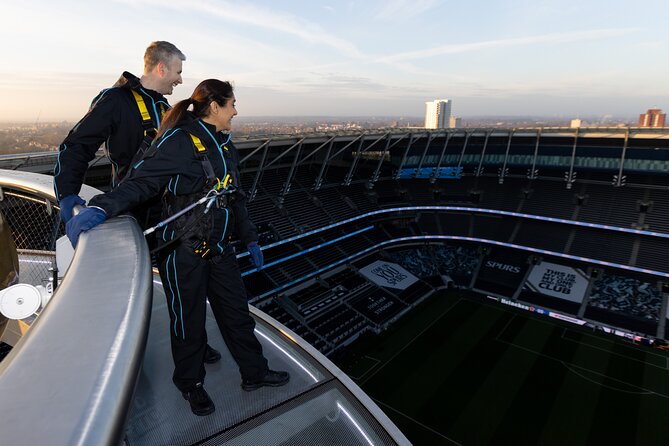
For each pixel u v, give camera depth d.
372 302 44.91
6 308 3.33
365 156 59.75
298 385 3.26
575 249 49.62
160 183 2.48
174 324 2.84
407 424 27.12
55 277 3.64
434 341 37.84
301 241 48.41
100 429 0.74
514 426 26.84
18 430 0.69
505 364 34.06
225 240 2.94
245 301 3.15
